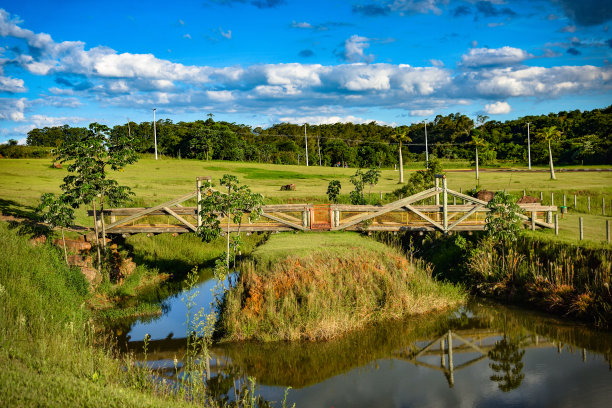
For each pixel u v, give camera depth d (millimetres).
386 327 16984
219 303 18000
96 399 7984
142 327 17328
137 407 8125
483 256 21875
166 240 29531
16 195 31469
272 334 15805
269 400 11805
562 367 13523
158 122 124438
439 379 12992
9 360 9258
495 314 18266
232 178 19844
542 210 23750
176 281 24516
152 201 37344
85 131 22469
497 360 14266
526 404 11438
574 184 45031
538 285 18797
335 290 17703
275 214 26266
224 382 12852
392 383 12781
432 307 18734
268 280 17391
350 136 154750
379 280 18953
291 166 86312
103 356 12062
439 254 25391
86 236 23578
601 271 17547
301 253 19438
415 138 154750
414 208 24688
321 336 15844
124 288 22094
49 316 15070
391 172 76312
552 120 129500
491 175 61250
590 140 93312
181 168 71500
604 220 27391
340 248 20484
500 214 22438
